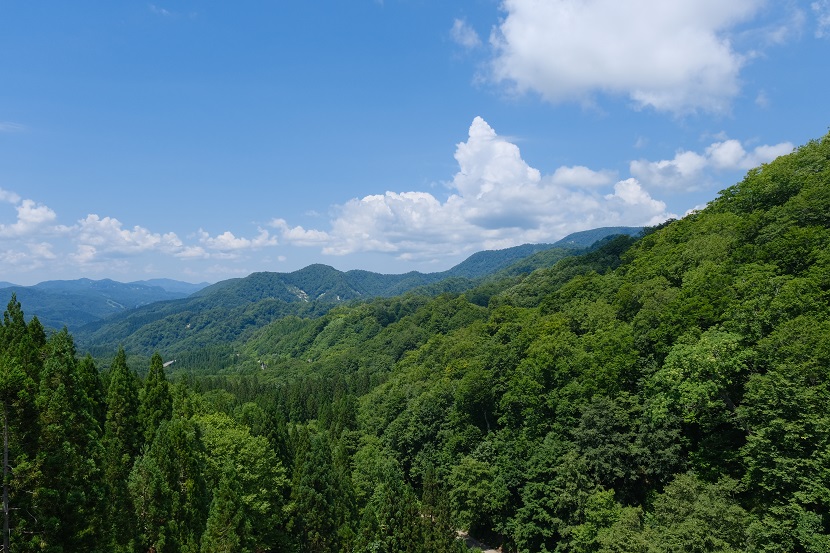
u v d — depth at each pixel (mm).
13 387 23047
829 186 51625
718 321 45531
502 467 60031
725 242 58719
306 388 154375
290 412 137875
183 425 43188
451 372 87250
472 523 65562
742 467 37844
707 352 38781
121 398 47781
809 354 33438
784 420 32250
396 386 108938
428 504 52562
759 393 34062
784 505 31391
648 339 53062
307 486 55156
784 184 61344
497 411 70562
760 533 30594
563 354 61312
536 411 58812
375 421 101062
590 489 46406
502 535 62750
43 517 23828
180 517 35406
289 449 71438
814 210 51000
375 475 76000
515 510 58250
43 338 45500
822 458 30438
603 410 47844
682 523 32781
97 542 26844
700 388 37750
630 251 100000
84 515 26141
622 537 36125
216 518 34125
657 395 43938
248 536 36094
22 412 23438
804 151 64875
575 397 55281
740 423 38156
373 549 47531
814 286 39531
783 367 33438
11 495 22953
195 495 37250
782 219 52250
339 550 52594
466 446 69938
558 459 50594
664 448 43656
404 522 49469
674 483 36094
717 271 51188
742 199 67312
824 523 30266
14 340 41281
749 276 45344
